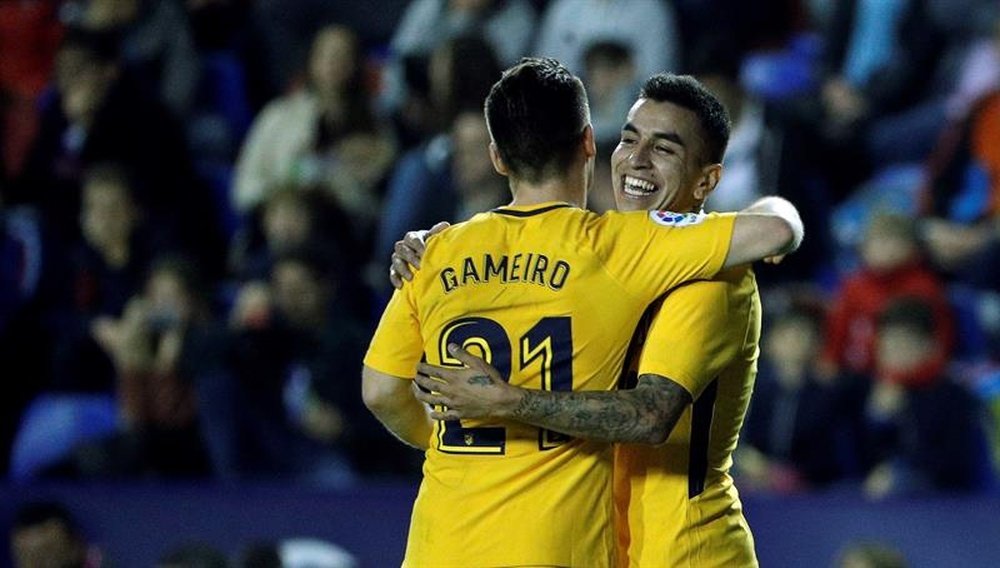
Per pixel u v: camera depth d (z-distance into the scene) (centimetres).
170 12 3972
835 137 3844
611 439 1391
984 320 3247
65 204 3528
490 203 3266
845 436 2966
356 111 3662
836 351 3153
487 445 1420
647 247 1430
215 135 3922
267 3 4191
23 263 3375
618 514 1507
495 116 1466
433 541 1428
